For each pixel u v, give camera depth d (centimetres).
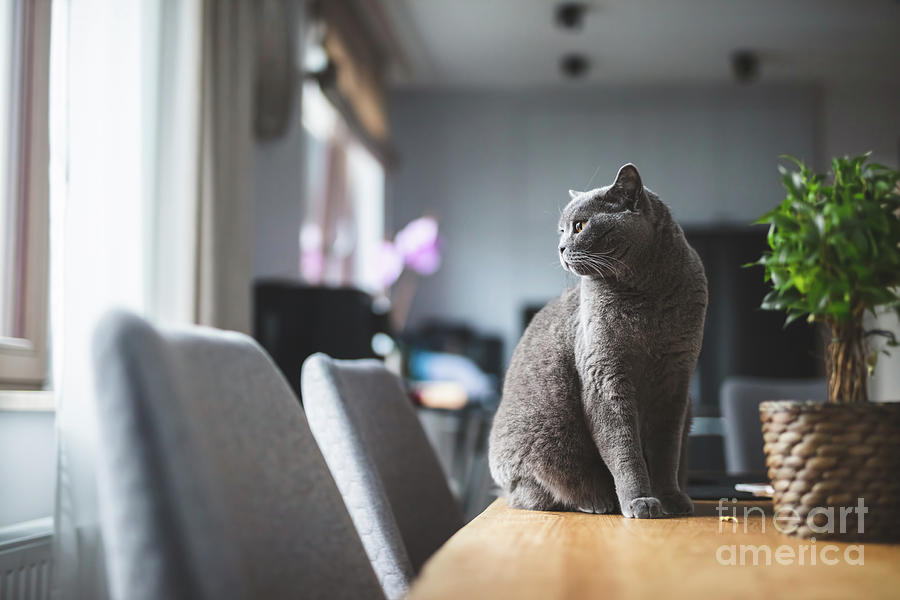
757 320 651
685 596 53
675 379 115
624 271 110
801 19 565
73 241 195
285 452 77
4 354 191
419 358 586
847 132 690
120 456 54
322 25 460
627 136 702
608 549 74
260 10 347
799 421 82
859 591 55
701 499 133
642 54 629
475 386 582
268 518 71
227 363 75
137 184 236
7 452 187
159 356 57
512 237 702
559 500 118
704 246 663
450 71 668
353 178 579
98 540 176
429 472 152
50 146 207
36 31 206
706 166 694
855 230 84
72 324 186
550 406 119
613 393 111
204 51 272
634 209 112
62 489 174
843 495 80
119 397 55
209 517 55
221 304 276
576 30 584
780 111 693
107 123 221
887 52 624
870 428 80
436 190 709
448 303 698
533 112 711
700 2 539
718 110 698
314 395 114
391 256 578
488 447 133
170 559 53
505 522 99
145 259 245
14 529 175
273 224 397
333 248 513
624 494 108
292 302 328
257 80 354
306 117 480
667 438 116
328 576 76
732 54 628
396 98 717
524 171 706
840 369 90
